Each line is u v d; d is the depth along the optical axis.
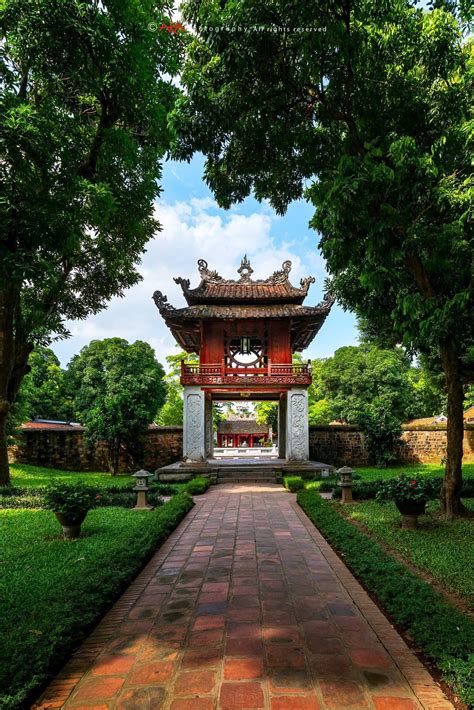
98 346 25.12
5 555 6.22
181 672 3.25
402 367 31.55
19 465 19.14
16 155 6.41
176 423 34.09
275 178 8.34
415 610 3.95
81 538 7.23
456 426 8.45
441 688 3.01
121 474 19.92
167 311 16.38
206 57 6.73
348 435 21.36
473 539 6.68
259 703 2.86
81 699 2.95
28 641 3.34
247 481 15.42
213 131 6.83
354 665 3.31
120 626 4.06
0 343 12.45
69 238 7.24
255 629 3.95
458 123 6.33
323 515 8.25
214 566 5.86
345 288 10.36
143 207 12.41
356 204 5.71
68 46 8.13
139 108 9.93
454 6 5.89
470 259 6.61
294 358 31.59
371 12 5.66
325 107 6.77
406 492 7.31
